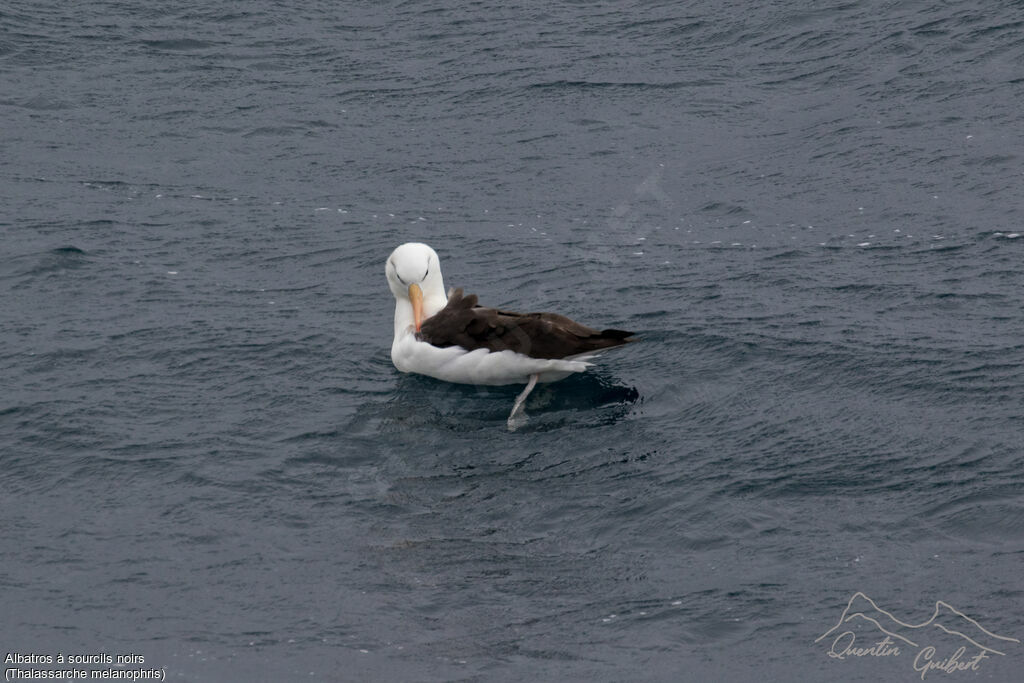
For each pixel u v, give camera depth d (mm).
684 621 11648
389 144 26078
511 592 12148
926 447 14070
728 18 31312
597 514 13258
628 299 18578
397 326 16922
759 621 11586
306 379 16422
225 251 20922
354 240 21359
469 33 31625
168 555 12836
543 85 28422
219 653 11461
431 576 12414
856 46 29016
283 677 11164
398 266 16703
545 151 25453
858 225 21172
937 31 29094
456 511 13430
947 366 15852
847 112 26156
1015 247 19641
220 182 24281
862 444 14234
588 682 10984
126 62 30109
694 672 11047
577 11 32719
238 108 27859
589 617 11773
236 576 12492
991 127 24781
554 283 19375
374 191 23812
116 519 13453
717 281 19047
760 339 16875
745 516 13031
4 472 14344
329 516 13422
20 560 12789
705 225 21688
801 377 15867
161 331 17797
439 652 11422
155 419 15461
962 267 19047
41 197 23312
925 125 25188
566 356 15445
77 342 17500
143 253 20797
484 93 28266
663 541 12773
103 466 14414
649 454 14328
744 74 28469
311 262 20484
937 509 12938
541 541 12875
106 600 12195
